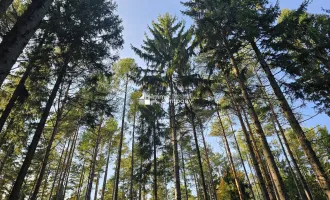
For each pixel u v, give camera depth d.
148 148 18.17
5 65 3.15
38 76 9.98
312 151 7.74
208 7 11.39
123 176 30.44
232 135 23.02
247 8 9.26
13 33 3.47
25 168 7.49
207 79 12.51
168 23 16.39
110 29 10.73
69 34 9.43
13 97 8.59
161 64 14.30
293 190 24.08
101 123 19.47
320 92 8.98
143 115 18.30
